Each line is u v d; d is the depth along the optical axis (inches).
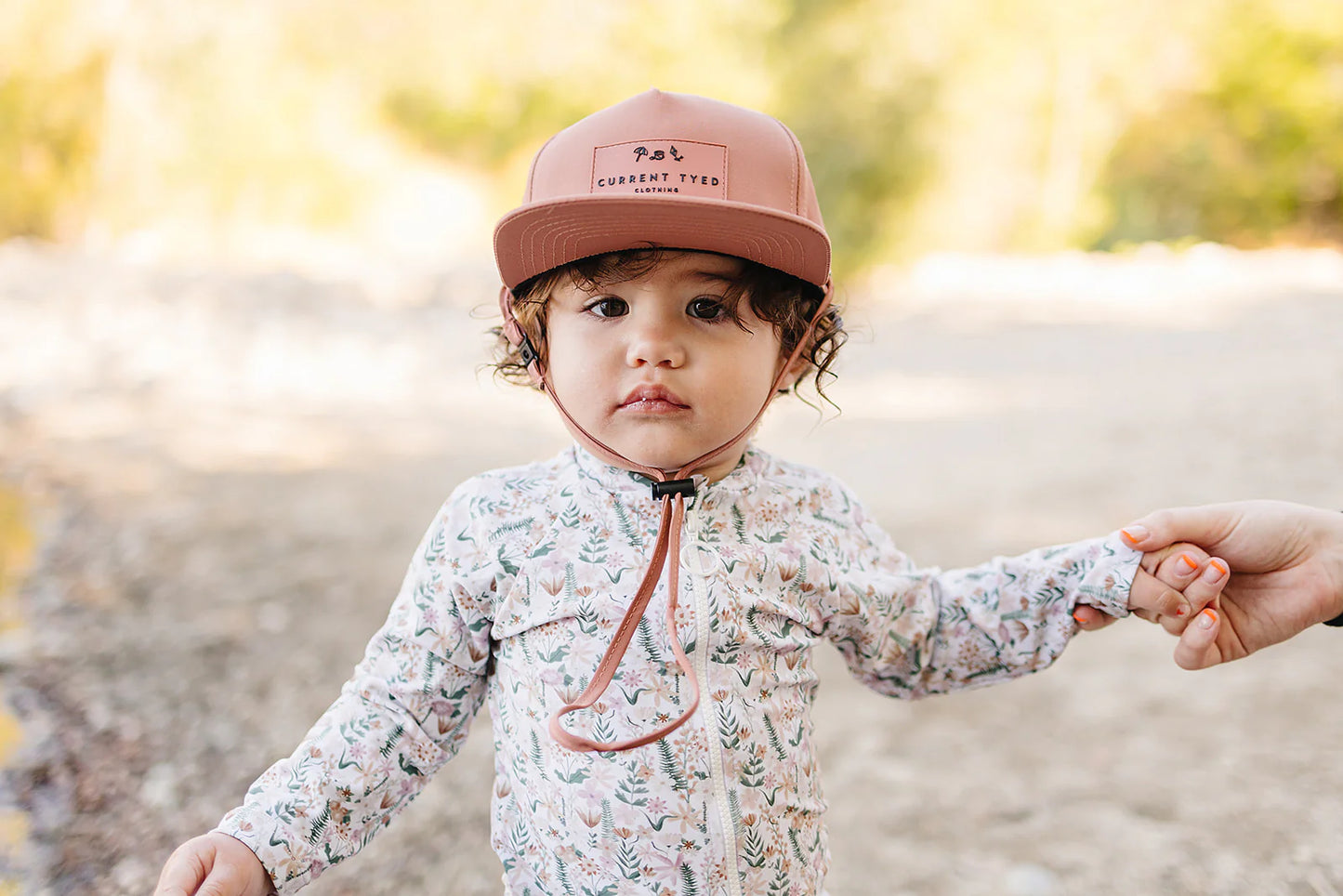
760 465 56.5
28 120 482.0
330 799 50.1
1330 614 55.0
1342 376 316.8
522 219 48.9
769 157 50.4
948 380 331.9
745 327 50.9
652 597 50.6
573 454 55.6
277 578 147.9
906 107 482.6
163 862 84.2
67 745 99.9
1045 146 694.5
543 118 647.1
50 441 223.3
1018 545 167.6
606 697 50.0
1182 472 213.3
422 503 190.4
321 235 557.3
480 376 319.6
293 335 358.6
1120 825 92.9
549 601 51.4
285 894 50.1
